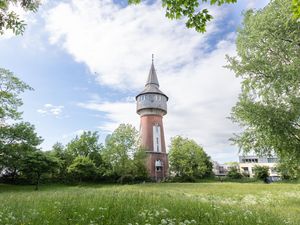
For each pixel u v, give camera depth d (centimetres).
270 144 1420
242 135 1594
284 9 1347
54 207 634
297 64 1316
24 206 724
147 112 6512
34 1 640
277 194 2275
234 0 485
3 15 636
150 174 5925
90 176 5331
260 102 1489
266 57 1510
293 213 1045
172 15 530
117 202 739
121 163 5350
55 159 3859
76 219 536
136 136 5672
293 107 1334
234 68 1656
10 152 3541
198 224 552
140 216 577
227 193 2412
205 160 7825
